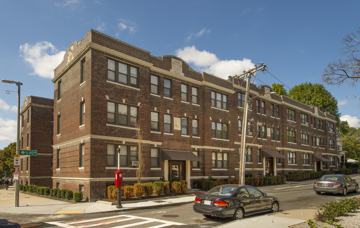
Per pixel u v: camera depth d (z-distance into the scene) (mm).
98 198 24766
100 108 25703
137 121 28391
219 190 16297
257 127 44750
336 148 70062
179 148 32562
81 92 27109
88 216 17672
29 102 43438
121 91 27297
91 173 24625
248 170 42062
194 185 33656
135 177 27625
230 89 39719
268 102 47906
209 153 35781
